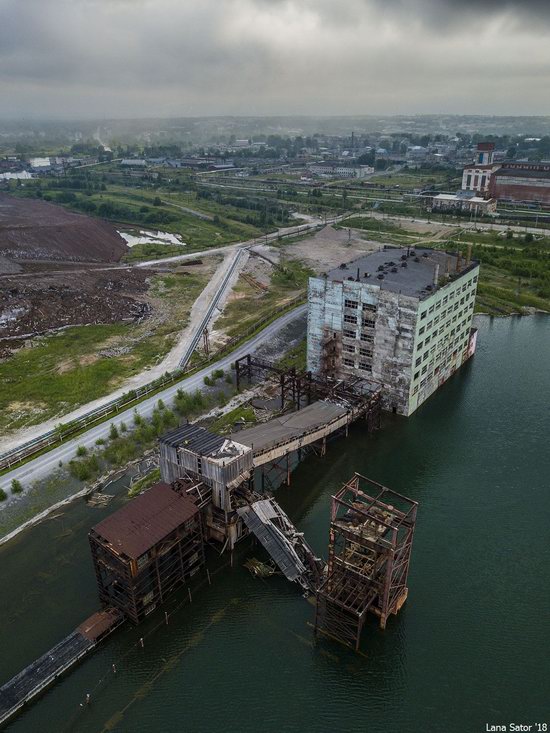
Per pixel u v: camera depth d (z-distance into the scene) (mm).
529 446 84688
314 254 194500
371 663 50781
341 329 92250
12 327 123375
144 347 118250
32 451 80812
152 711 46812
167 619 55031
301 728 45656
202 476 62375
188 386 99938
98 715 46469
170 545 55344
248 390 99250
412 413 92875
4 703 46250
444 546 65188
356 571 53219
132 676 49594
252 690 48531
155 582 55031
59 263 173750
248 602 56969
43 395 97562
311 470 79438
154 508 57438
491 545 65250
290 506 72125
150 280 166125
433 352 93625
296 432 74562
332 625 54156
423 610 56562
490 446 84750
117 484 74812
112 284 155500
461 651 52062
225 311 140750
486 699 47812
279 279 167250
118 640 52938
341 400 85062
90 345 118750
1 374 105375
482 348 121625
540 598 57938
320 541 65625
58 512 69688
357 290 87125
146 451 81438
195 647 52312
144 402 94188
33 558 62594
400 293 83625
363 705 47312
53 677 48594
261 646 52406
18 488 72500
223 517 62656
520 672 50094
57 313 131125
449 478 77562
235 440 71875
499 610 56438
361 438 87062
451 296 93750
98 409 92000
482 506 72000
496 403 97062
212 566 61562
